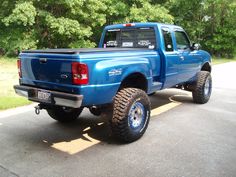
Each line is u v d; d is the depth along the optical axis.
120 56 4.85
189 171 4.02
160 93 9.19
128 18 19.56
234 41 26.92
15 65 14.29
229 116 6.71
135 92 4.88
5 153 4.53
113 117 4.72
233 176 3.92
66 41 18.17
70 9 16.66
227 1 25.50
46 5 16.69
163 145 4.90
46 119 6.25
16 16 14.81
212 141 5.12
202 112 7.01
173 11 24.83
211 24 27.02
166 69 6.08
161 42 6.01
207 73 7.75
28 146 4.81
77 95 4.21
